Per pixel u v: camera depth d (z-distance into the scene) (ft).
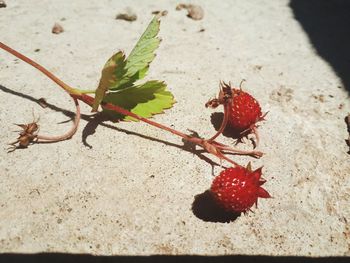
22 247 0.17
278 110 0.26
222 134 0.24
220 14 0.37
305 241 0.19
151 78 0.28
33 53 0.29
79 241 0.18
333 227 0.19
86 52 0.30
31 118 0.24
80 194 0.20
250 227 0.19
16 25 0.33
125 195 0.20
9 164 0.21
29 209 0.19
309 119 0.26
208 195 0.20
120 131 0.23
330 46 0.33
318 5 0.40
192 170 0.21
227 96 0.20
